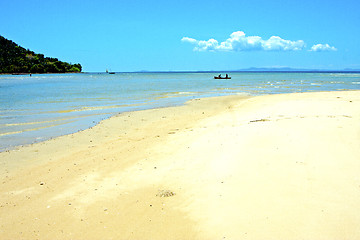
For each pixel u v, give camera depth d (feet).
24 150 39.17
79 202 23.63
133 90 149.79
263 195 21.53
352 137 33.40
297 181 23.18
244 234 17.42
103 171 30.63
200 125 52.54
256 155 29.35
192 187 24.67
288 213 19.01
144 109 77.87
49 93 129.59
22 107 79.97
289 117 49.65
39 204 23.50
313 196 20.79
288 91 132.87
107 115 67.56
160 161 32.32
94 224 20.29
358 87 154.20
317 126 39.09
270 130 38.06
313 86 167.53
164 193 23.99
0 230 19.84
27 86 189.88
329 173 24.23
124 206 22.63
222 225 18.62
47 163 33.88
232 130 41.29
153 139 43.47
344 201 19.89
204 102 92.07
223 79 324.60
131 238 18.44
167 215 20.79
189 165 29.84
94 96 114.73
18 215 21.83
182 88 165.27
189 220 19.83
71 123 58.08
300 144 31.63
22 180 28.76
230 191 22.80
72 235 19.07
